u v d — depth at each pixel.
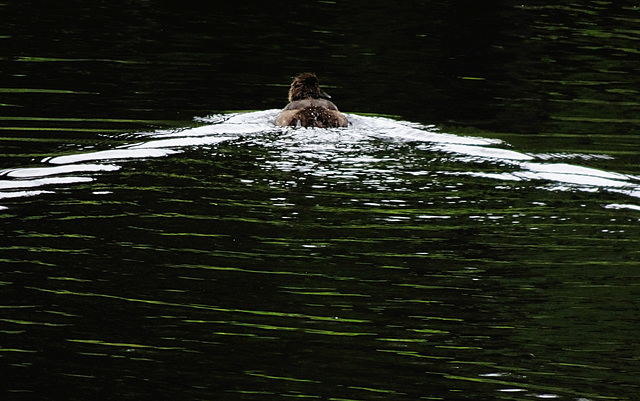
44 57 24.16
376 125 18.31
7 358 9.58
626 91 23.48
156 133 17.28
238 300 10.90
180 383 9.22
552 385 9.34
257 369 9.51
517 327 10.50
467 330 10.41
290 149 16.39
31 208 13.26
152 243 12.28
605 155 17.27
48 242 12.19
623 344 10.17
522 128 19.38
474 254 12.30
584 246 12.68
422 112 20.48
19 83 21.34
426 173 15.53
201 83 22.25
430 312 10.78
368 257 12.08
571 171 16.00
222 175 14.81
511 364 9.77
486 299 11.09
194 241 12.38
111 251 12.00
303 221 13.22
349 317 10.60
